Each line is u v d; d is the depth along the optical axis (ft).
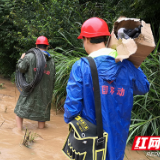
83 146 4.96
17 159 8.50
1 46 25.39
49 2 22.40
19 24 22.25
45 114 11.95
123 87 5.17
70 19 20.30
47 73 11.77
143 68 12.84
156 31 17.07
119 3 18.57
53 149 9.78
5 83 23.72
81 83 5.04
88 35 5.39
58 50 19.65
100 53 5.25
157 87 12.02
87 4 21.33
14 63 26.86
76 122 5.06
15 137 10.62
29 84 11.24
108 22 18.30
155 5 14.61
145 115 11.60
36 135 11.20
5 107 15.37
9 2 24.54
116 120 5.07
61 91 15.71
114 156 4.96
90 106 5.06
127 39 4.92
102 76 5.01
